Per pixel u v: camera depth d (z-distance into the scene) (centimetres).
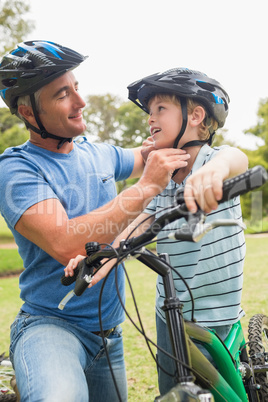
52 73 199
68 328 200
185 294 199
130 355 429
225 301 195
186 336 151
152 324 531
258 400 217
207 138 207
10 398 230
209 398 122
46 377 166
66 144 219
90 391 222
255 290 642
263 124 3253
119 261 140
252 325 274
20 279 217
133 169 249
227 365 179
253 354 247
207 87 205
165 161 176
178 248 198
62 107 203
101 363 217
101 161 231
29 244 207
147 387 354
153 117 206
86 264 155
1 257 1360
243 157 164
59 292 203
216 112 204
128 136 2856
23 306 215
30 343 185
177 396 126
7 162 201
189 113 200
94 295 207
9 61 204
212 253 192
